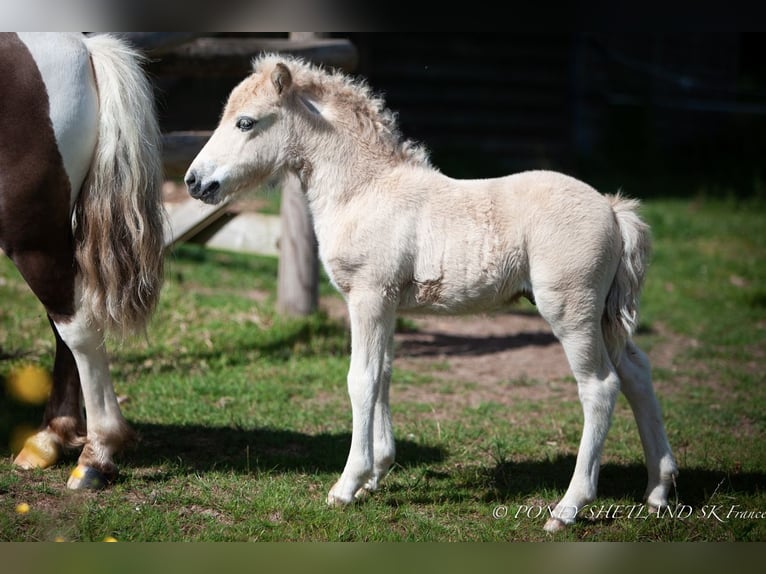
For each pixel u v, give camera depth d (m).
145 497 7.76
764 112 33.47
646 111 31.81
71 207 7.57
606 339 7.45
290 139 7.64
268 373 11.85
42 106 7.29
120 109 7.59
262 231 14.80
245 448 9.16
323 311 14.44
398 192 7.47
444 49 28.28
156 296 7.88
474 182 7.61
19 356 11.39
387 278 7.38
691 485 8.47
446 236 7.35
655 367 13.08
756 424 10.63
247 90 7.61
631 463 9.12
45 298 7.61
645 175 30.66
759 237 23.20
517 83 29.17
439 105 28.56
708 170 32.31
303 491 8.03
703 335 14.94
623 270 7.36
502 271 7.32
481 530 7.37
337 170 7.62
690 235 23.33
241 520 7.44
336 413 10.46
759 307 17.06
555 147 29.89
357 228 7.41
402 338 14.37
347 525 7.30
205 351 12.56
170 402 10.41
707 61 35.28
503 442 9.59
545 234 7.16
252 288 16.61
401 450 9.29
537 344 14.47
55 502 7.52
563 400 11.44
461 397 11.48
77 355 7.77
